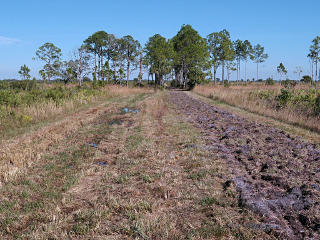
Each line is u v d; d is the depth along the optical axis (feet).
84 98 61.82
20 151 22.41
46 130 30.81
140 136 27.86
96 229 11.39
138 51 167.84
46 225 11.58
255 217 12.00
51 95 53.26
